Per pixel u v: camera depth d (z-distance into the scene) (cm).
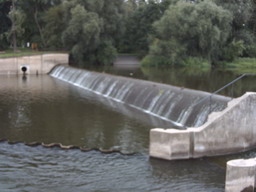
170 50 5769
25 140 1944
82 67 5438
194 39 5747
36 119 2431
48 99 3212
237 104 1655
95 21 5866
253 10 6356
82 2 6203
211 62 5841
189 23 5556
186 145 1591
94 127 2216
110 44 6300
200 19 5531
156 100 2700
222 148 1655
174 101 2508
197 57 5697
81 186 1363
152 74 4359
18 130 2148
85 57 6300
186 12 5728
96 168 1530
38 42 7244
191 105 2316
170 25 5778
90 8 6203
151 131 1612
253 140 1723
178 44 5756
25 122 2345
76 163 1587
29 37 7544
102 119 2430
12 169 1516
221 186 1364
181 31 5634
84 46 6097
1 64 5353
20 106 2880
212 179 1423
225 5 6038
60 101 3112
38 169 1518
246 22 6234
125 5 6781
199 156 1620
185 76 4119
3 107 2836
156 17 7269
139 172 1486
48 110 2725
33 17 7231
